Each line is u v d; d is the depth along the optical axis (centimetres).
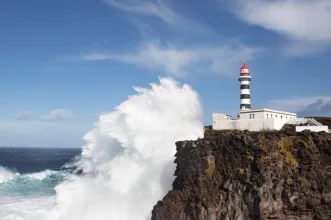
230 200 4631
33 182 8650
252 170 4681
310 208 4650
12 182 8612
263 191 4525
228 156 4872
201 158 4919
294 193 4644
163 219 4703
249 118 7538
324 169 4903
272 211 4544
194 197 4691
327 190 4744
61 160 19475
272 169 4672
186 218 4650
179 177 5025
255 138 4909
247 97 8562
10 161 18550
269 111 7412
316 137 5184
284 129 6688
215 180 4781
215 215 4606
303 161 4878
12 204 6316
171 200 4762
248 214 4541
